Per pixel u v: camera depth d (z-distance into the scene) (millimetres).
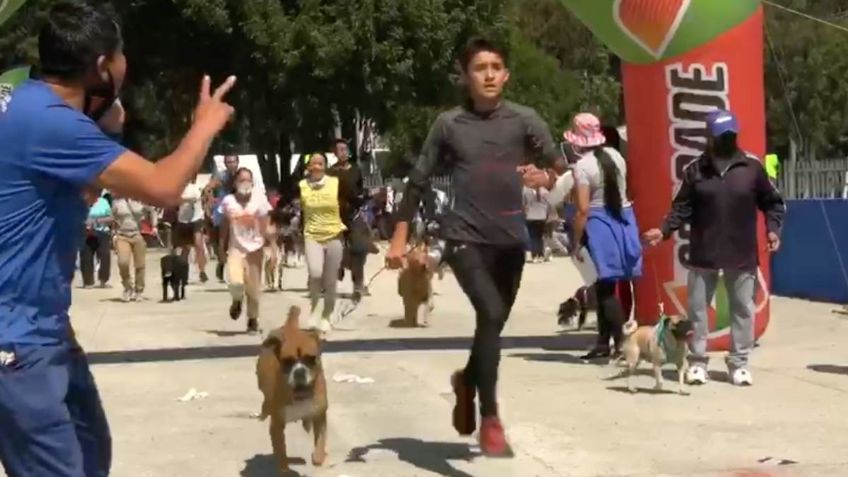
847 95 51000
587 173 9812
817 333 11836
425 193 6598
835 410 8102
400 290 13406
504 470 6633
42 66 4066
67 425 3959
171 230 20766
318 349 6461
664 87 10242
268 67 30750
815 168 15656
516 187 6383
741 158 8938
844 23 52125
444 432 7629
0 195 3879
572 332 12477
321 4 30031
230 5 29969
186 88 35250
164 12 32062
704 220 8938
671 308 10352
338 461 6887
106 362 10891
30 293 3902
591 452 7008
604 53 56562
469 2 31172
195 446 7398
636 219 10539
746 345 9047
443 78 31297
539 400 8547
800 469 6598
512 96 46875
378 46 29719
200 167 4023
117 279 22234
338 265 12641
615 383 9195
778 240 9086
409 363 10398
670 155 10297
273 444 6512
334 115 33125
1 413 3889
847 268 14445
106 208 20391
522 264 6543
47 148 3846
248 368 10375
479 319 6402
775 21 49406
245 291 13047
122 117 4285
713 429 7582
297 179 34844
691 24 9977
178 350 11656
